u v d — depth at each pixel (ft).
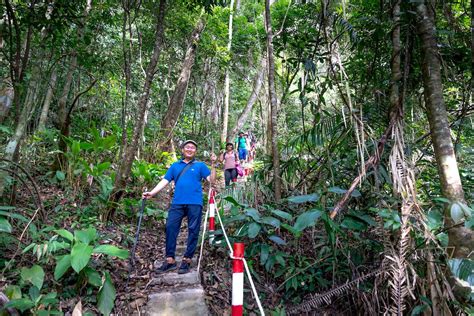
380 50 14.17
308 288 12.61
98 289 10.23
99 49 24.54
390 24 12.71
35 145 19.36
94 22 20.83
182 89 34.22
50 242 9.46
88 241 9.68
